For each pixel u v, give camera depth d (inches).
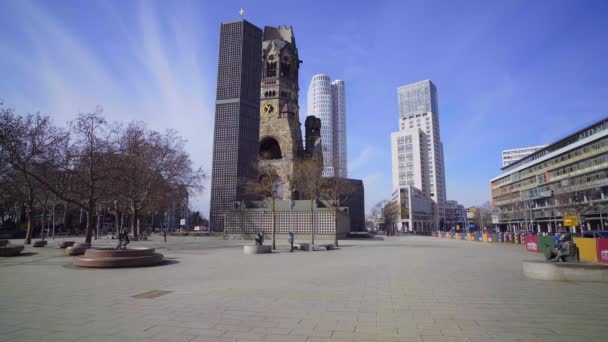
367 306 414.9
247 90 3472.0
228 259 1024.9
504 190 5428.2
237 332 313.4
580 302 437.1
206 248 1528.1
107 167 1720.0
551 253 681.0
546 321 349.1
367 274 696.4
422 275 683.4
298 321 349.1
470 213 6825.8
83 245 1189.1
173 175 2313.0
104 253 816.9
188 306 412.8
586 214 3304.6
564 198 2775.6
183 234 3019.2
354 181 4889.3
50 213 2974.9
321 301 441.7
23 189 2023.9
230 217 2487.7
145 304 423.2
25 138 1544.0
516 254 1228.5
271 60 3641.7
